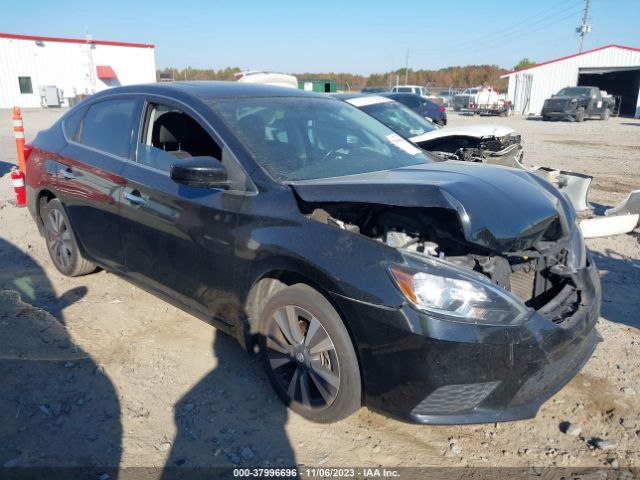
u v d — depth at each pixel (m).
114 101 4.13
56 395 3.11
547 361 2.52
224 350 3.63
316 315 2.73
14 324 3.93
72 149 4.34
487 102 33.78
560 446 2.76
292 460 2.64
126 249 3.87
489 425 2.93
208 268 3.23
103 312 4.16
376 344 2.49
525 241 2.76
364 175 3.24
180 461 2.62
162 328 3.93
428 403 2.46
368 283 2.50
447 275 2.46
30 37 35.47
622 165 12.52
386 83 71.88
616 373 3.38
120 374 3.34
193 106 3.49
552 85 37.03
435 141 7.18
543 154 14.52
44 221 4.93
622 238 6.21
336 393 2.72
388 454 2.70
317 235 2.71
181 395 3.14
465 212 2.59
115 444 2.73
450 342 2.36
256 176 3.06
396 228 3.03
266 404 3.07
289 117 3.64
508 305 2.49
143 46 40.88
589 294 2.96
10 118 24.84
